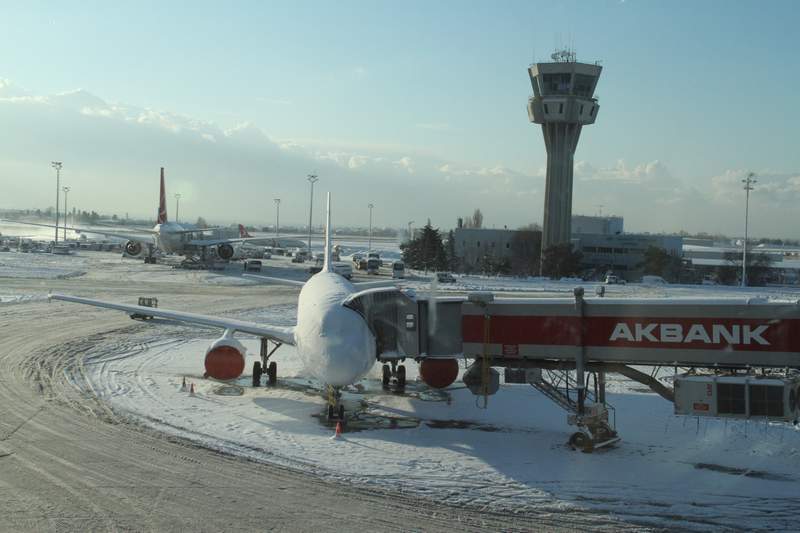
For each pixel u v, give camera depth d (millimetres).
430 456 20531
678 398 20984
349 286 30031
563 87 114062
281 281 40812
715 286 104562
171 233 95875
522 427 24266
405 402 27609
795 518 16234
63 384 28375
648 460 20641
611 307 22328
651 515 16281
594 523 15734
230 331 29391
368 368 23516
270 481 17812
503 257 126000
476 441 22328
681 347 21562
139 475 17906
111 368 32156
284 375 32375
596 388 23844
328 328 23234
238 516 15477
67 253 122000
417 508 16344
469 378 25109
